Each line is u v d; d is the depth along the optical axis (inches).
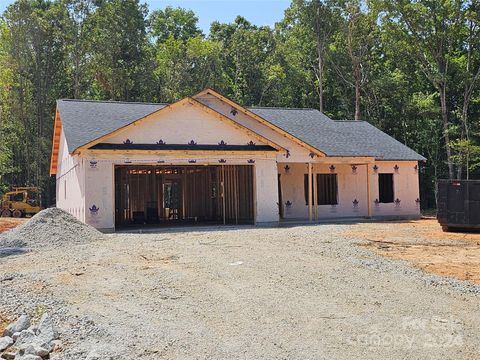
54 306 319.9
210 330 262.4
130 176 991.6
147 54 1889.8
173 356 231.5
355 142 1017.5
